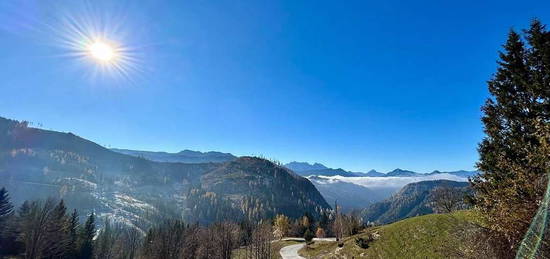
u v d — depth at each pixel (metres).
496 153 21.91
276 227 146.88
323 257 69.56
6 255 74.19
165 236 99.06
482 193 22.00
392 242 55.19
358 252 58.62
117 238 127.94
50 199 71.50
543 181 16.52
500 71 22.64
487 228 21.19
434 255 43.81
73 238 87.38
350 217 129.88
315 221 169.88
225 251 93.69
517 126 21.20
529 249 13.07
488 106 23.33
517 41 22.27
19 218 77.69
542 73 20.39
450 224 51.34
